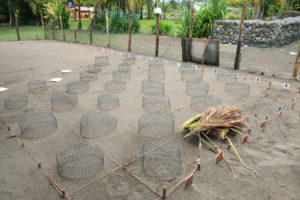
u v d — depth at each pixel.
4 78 8.33
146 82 7.77
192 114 5.44
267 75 8.95
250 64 11.01
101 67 9.94
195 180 3.31
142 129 4.69
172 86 7.46
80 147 4.05
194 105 5.91
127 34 23.84
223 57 12.65
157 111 5.54
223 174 3.45
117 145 4.14
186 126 4.57
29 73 9.01
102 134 4.50
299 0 35.09
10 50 14.28
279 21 17.58
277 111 5.62
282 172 3.49
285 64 11.03
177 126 4.85
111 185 3.19
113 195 3.02
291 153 3.96
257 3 27.61
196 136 4.44
